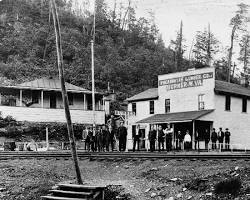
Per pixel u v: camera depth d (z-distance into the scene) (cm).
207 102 4138
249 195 1346
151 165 2005
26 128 4666
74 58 8862
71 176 1983
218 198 1386
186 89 4350
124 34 12075
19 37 9556
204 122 4056
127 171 1983
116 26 12612
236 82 9869
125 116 4978
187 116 4009
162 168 1898
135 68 9300
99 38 10838
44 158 2373
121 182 1770
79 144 4728
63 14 11888
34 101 5091
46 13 11262
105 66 8831
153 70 9575
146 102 4847
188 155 2073
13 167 2159
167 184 1639
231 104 4266
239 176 1536
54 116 4959
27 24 10381
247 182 1455
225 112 4181
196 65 10956
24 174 1984
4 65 8181
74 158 1700
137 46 11506
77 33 10294
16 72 8062
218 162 1853
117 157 2281
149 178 1780
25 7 11269
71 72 8206
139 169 1973
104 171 2048
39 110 4900
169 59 11312
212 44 11388
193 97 4272
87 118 5122
